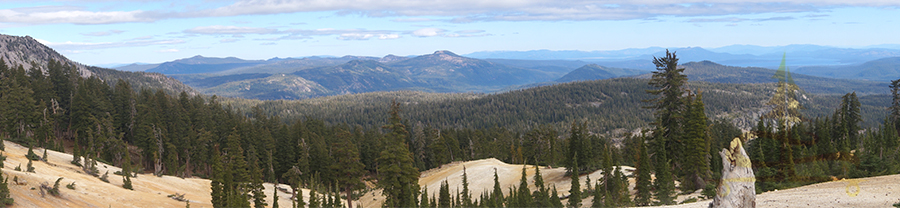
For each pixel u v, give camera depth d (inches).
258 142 5300.2
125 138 6087.6
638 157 2361.0
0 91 5600.4
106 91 7126.0
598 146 5452.8
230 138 5123.0
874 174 1582.2
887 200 957.2
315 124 7244.1
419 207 2541.8
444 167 5034.5
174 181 3221.0
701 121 2108.8
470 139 6998.0
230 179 2529.5
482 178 4047.7
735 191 450.0
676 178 2316.7
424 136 6520.7
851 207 932.6
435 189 3954.2
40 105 5334.6
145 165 5246.1
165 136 5167.3
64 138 5738.2
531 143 6146.7
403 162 2839.6
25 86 5846.5
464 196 2856.8
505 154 6476.4
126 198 2331.4
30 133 4938.5
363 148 5757.9
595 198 2145.7
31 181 1909.4
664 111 2220.7
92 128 5354.3
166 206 2412.6
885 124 3198.8
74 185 2161.7
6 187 1611.7
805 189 1127.6
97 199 2133.4
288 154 5310.0
